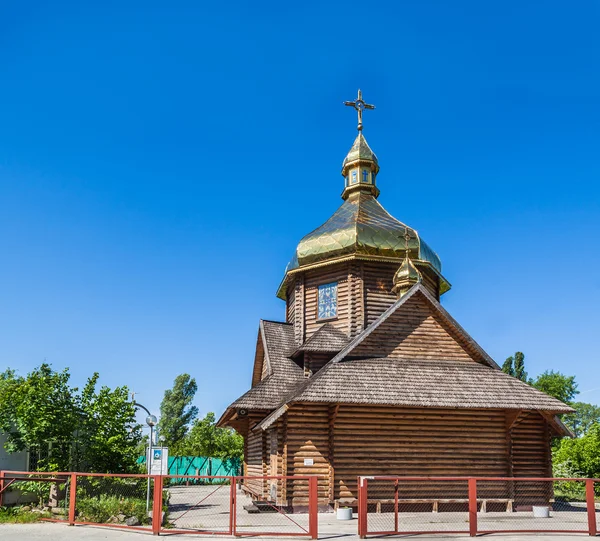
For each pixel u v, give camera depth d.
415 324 23.00
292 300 29.88
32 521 16.69
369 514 19.89
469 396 21.00
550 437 22.27
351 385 20.44
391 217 29.61
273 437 22.47
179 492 35.09
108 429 20.95
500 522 18.39
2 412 20.64
